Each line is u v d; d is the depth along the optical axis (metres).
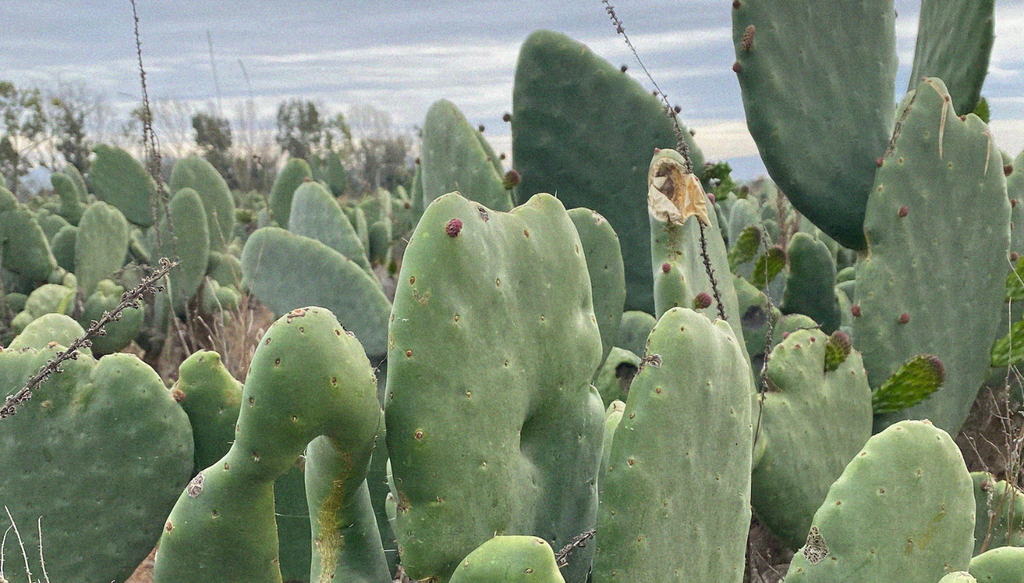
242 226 13.22
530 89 4.02
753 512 3.07
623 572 1.75
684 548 1.85
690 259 2.90
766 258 4.12
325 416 1.57
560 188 4.16
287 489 2.77
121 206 8.91
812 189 3.71
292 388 1.54
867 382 3.27
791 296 4.61
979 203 3.63
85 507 2.68
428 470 1.64
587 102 4.02
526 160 4.12
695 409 1.80
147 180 8.94
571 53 3.96
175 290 6.83
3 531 2.64
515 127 4.09
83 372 2.65
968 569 2.14
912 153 3.49
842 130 3.73
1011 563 2.14
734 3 3.56
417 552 1.65
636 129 4.05
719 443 1.90
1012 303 4.21
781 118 3.62
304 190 6.03
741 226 5.79
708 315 2.99
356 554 1.84
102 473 2.68
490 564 1.47
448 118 3.94
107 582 2.72
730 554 1.98
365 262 5.81
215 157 14.76
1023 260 3.72
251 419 1.59
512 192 4.20
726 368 1.89
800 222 7.12
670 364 1.76
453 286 1.64
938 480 2.08
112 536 2.70
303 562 2.84
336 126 26.88
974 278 3.63
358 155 26.92
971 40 4.00
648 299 4.27
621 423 1.76
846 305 5.02
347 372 1.57
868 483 2.06
